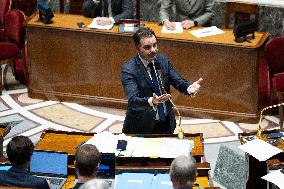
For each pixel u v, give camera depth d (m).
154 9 22.69
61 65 18.86
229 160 15.65
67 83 19.05
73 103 19.22
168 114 12.49
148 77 12.07
